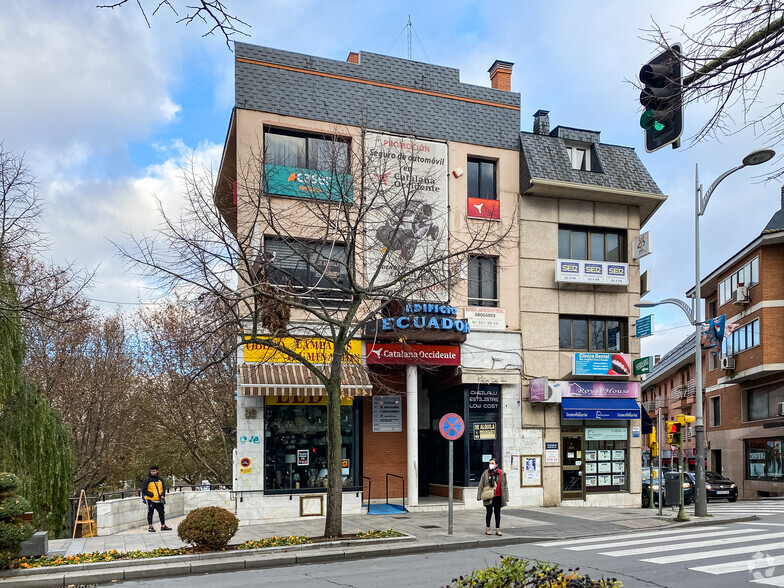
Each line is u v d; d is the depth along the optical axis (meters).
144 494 15.24
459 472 18.72
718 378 37.31
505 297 19.52
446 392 19.83
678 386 49.69
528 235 19.97
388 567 10.73
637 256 20.50
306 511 16.55
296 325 16.80
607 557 11.00
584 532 14.26
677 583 8.90
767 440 31.73
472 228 19.08
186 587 9.48
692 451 44.56
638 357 20.50
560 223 20.41
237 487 16.19
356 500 17.08
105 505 15.32
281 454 16.78
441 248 18.30
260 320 15.65
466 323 17.92
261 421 16.59
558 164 20.12
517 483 18.88
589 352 20.05
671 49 4.28
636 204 21.12
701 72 4.32
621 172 20.91
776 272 30.05
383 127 18.50
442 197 18.81
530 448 19.14
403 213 14.77
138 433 32.00
